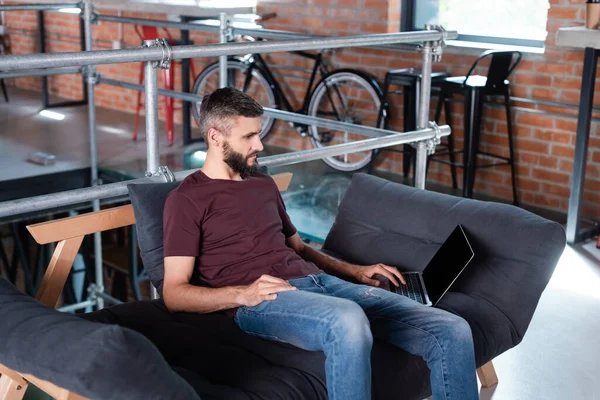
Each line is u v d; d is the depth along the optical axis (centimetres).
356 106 597
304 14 614
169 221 220
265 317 207
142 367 143
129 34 745
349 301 200
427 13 568
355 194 293
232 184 227
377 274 255
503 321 246
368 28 578
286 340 207
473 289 253
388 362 214
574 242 449
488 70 489
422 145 338
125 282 657
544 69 494
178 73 719
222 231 224
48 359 143
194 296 211
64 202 225
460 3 557
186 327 220
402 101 564
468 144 495
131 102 768
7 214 213
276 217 235
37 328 154
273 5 635
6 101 812
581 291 376
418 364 220
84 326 149
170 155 627
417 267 267
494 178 535
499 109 518
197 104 643
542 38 518
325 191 546
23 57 205
